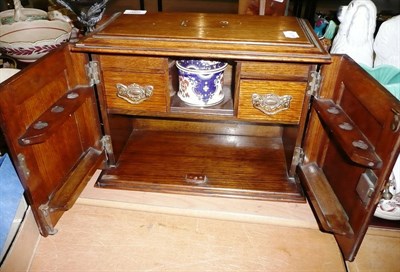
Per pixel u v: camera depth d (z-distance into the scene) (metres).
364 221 0.58
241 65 0.68
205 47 0.65
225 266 0.66
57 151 0.69
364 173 0.58
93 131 0.81
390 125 0.50
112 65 0.71
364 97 0.58
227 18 0.80
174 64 0.81
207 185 0.84
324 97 0.71
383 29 0.81
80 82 0.74
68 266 0.66
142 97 0.74
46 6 1.32
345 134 0.59
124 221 0.76
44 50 0.85
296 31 0.73
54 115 0.63
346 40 0.80
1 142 0.75
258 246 0.71
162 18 0.80
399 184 0.68
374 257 0.69
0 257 0.56
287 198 0.81
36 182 0.63
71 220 0.76
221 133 1.06
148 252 0.69
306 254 0.69
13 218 0.61
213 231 0.74
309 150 0.80
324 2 1.91
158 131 1.07
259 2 0.97
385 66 0.76
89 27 0.83
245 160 0.94
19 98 0.56
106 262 0.66
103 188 0.84
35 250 0.69
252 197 0.81
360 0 0.78
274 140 1.03
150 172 0.88
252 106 0.73
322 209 0.68
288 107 0.72
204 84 0.74
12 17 1.04
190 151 0.97
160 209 0.79
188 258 0.67
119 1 1.79
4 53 0.88
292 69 0.67
